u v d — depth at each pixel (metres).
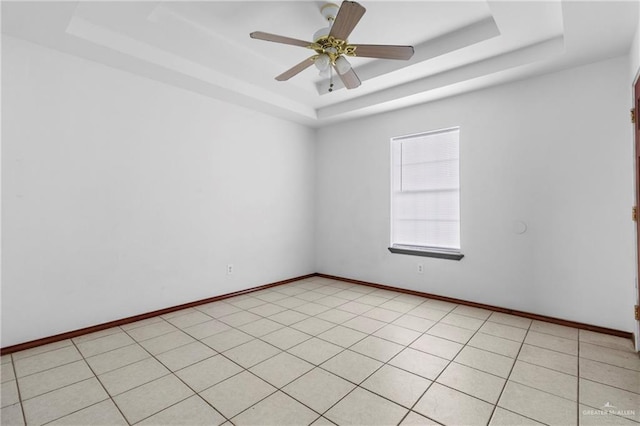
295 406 1.83
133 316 3.17
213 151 3.85
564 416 1.73
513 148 3.31
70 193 2.79
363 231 4.62
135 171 3.19
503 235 3.39
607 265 2.83
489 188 3.47
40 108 2.62
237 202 4.12
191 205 3.65
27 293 2.57
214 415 1.75
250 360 2.37
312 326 3.04
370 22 2.69
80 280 2.84
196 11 2.49
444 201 3.91
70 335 2.75
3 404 1.84
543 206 3.15
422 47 3.09
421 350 2.53
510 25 2.51
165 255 3.42
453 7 2.50
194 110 3.66
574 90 2.96
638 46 2.23
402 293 4.18
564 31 2.35
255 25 2.69
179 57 3.14
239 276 4.14
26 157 2.56
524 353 2.46
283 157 4.72
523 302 3.28
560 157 3.05
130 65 2.99
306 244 5.11
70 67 2.77
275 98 4.09
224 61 3.24
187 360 2.37
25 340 2.55
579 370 2.20
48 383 2.06
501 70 3.01
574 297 2.99
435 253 3.83
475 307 3.57
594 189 2.88
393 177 4.37
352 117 4.57
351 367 2.26
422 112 3.98
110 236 3.02
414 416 1.74
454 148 3.83
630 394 1.92
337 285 4.63
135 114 3.18
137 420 1.71
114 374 2.17
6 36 2.46
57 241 2.72
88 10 2.39
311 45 2.32
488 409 1.79
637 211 2.52
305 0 2.37
